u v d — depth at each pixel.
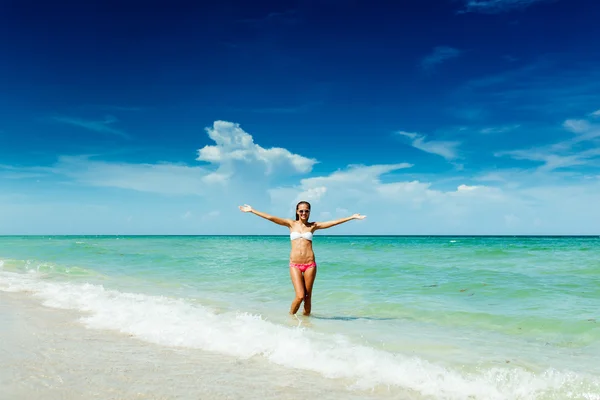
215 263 17.64
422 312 7.67
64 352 4.51
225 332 5.32
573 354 5.02
